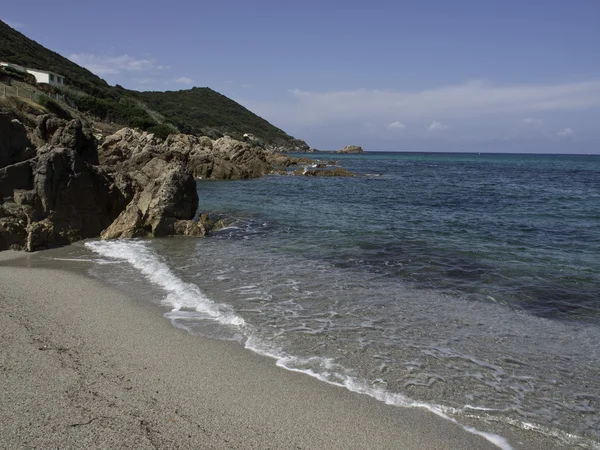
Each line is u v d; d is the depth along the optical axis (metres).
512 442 5.61
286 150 199.88
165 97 195.75
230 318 9.42
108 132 67.12
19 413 5.62
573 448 5.54
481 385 6.96
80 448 5.02
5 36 93.06
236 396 6.38
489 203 31.77
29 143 17.88
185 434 5.42
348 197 34.81
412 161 134.12
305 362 7.56
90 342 7.99
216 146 66.75
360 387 6.79
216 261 14.57
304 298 10.91
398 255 15.47
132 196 21.44
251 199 32.56
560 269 13.67
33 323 8.72
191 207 20.52
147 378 6.78
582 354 8.10
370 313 9.96
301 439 5.46
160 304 10.26
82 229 17.97
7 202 16.12
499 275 13.04
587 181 56.84
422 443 5.50
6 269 12.93
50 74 75.38
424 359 7.78
